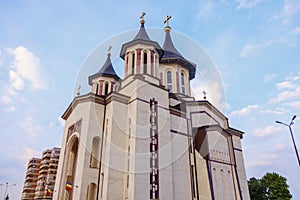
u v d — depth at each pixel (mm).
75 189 16047
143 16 21969
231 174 21516
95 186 16578
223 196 19312
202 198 18719
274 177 41250
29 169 65750
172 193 16359
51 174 58812
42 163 62656
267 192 41000
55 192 19266
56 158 61469
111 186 15375
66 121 22484
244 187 23953
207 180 18875
